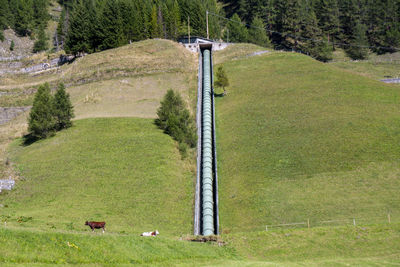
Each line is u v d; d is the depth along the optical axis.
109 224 46.50
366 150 63.47
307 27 162.25
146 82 107.00
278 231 41.78
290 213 50.75
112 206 51.94
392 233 40.66
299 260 36.06
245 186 58.78
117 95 99.56
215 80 103.81
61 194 54.69
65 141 72.06
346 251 37.72
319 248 38.34
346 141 66.50
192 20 160.00
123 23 145.88
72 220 46.38
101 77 112.62
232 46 133.75
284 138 70.50
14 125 90.25
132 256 28.09
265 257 36.69
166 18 153.62
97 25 142.12
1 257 22.64
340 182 56.62
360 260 35.12
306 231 41.69
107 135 73.75
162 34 150.12
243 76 106.00
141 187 57.09
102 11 147.62
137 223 47.88
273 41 180.88
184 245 34.38
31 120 75.19
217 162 66.62
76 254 25.89
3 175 59.12
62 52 161.00
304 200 53.34
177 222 49.38
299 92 89.81
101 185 57.31
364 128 69.88
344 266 32.84
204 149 66.75
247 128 76.50
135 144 69.69
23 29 193.00
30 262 23.30
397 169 58.12
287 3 169.25
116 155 66.00
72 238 27.81
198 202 54.25
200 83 102.12
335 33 169.62
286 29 171.38
